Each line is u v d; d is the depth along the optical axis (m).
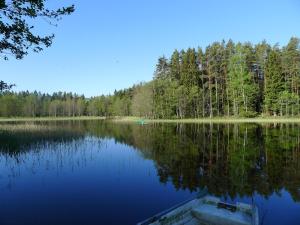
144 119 72.56
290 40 60.81
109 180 14.70
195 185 13.37
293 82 60.12
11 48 6.41
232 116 61.72
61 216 9.78
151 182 14.09
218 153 21.69
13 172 16.92
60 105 133.88
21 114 124.50
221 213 8.09
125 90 120.69
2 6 5.57
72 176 15.77
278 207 10.30
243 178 14.35
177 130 41.12
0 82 6.95
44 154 22.73
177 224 7.77
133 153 22.95
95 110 132.50
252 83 61.44
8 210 10.41
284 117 55.53
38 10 6.14
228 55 66.69
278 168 16.30
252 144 25.48
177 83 68.62
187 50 71.69
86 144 28.14
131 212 10.12
